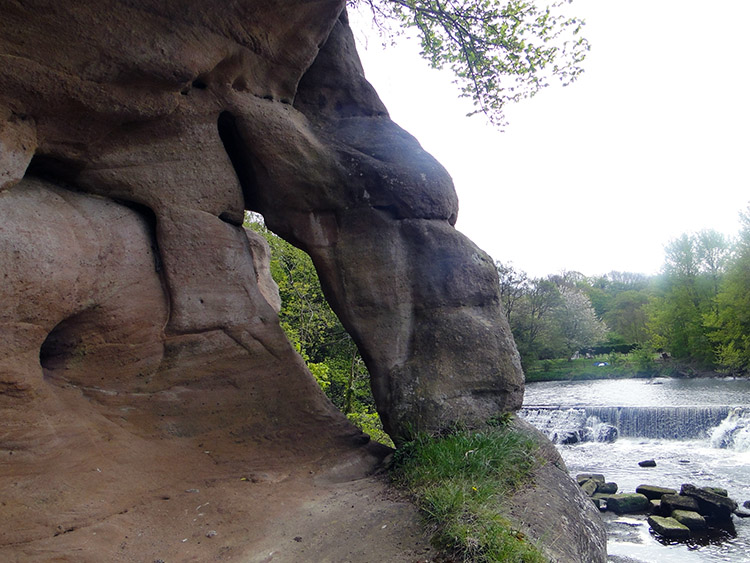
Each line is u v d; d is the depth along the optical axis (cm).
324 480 428
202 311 420
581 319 4753
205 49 388
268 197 477
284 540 329
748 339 3070
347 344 1633
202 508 354
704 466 1534
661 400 2497
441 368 469
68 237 342
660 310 3966
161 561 296
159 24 357
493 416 469
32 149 335
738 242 3303
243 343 442
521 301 4328
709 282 3709
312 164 478
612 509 1167
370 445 494
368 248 491
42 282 317
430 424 453
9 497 293
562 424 2155
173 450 394
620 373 3819
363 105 528
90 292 356
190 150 419
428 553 304
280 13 423
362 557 306
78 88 337
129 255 385
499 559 290
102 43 333
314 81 516
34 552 276
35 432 316
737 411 1834
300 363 472
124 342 384
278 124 459
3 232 302
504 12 823
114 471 350
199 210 426
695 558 922
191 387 418
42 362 359
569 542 348
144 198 400
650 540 1001
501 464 403
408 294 492
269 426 448
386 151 503
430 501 348
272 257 1573
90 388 373
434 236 497
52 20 312
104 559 288
